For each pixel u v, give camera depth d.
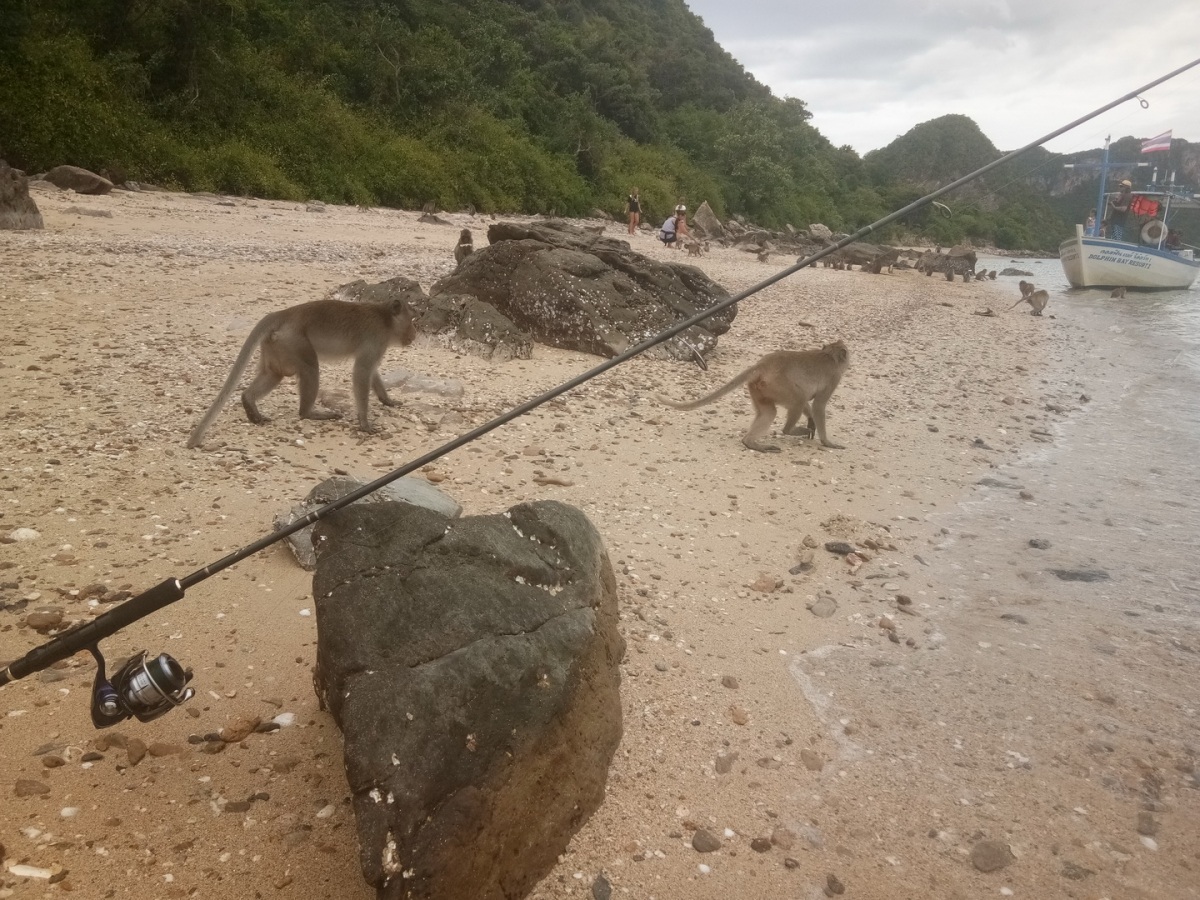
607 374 12.12
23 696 4.32
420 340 12.73
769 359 9.44
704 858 3.77
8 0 25.94
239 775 3.94
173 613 5.13
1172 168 41.28
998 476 9.48
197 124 31.52
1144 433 11.66
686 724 4.68
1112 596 6.65
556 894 3.50
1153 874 3.88
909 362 15.72
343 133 36.69
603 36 65.62
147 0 31.03
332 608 3.78
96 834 3.54
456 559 4.00
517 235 15.80
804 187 79.88
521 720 3.45
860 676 5.34
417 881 3.01
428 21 51.00
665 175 59.09
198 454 7.52
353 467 7.65
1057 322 24.34
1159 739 4.86
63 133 25.72
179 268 15.17
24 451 7.15
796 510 7.94
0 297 11.79
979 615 6.23
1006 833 4.08
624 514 7.40
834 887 3.67
